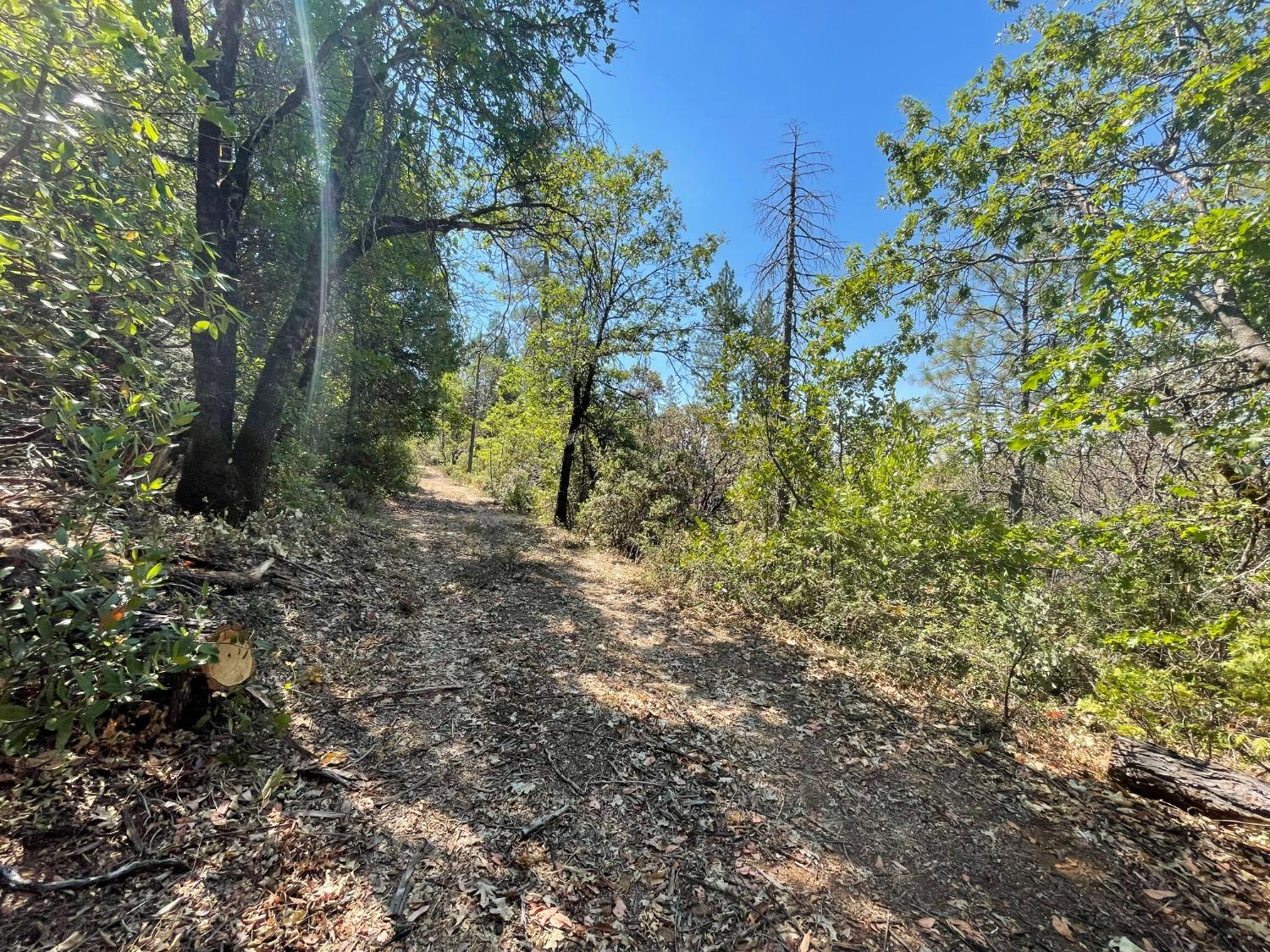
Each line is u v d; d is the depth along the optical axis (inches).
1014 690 173.5
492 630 203.0
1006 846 110.0
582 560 362.6
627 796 115.6
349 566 224.5
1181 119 187.0
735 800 119.3
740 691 177.9
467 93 202.2
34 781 80.3
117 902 70.4
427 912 79.6
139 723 95.7
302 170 211.0
